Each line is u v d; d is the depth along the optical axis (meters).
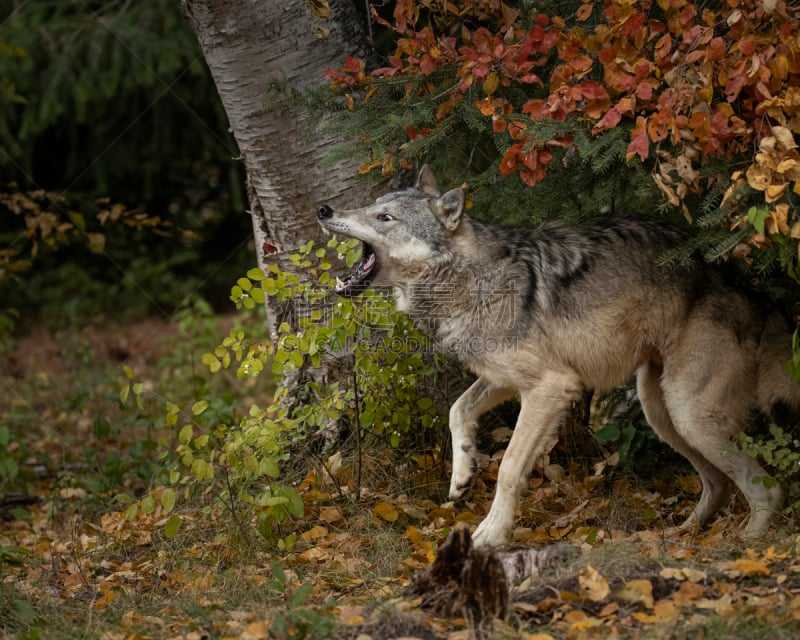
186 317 20.67
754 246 8.96
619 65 8.77
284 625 7.22
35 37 25.75
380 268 10.39
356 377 11.45
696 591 7.36
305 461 11.93
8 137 27.52
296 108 11.50
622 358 10.25
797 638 6.61
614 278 10.05
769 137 8.26
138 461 14.28
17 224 31.84
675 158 9.06
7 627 8.23
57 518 12.92
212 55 11.62
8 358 24.52
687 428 9.98
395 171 11.49
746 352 10.05
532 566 8.21
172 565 9.95
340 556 9.68
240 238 32.53
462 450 10.45
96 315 29.23
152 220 18.30
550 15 10.29
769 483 9.16
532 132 9.05
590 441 12.34
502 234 10.36
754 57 8.16
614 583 7.68
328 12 10.41
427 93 10.38
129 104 29.22
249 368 10.25
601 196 9.91
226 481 10.66
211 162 31.16
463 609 7.35
